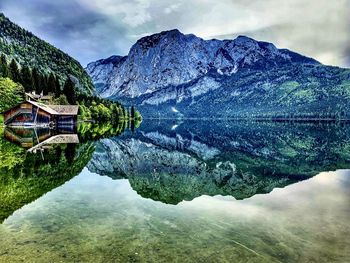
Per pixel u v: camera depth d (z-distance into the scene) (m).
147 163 36.56
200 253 11.95
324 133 102.06
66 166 31.27
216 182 26.17
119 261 11.27
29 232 13.73
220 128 143.75
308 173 30.95
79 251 11.98
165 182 25.67
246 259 11.54
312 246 12.62
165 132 106.25
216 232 13.99
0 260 11.17
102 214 16.33
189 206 18.16
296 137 83.62
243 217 16.17
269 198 20.39
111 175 27.92
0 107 100.06
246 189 23.34
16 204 17.94
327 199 20.11
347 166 35.59
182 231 14.10
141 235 13.56
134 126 139.88
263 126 168.75
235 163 37.94
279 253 12.02
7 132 71.19
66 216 15.90
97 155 40.81
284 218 15.98
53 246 12.38
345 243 12.88
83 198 19.50
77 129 90.12
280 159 41.62
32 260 11.23
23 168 29.28
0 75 118.38
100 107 149.75
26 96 110.19
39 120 94.19
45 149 43.31
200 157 43.34
